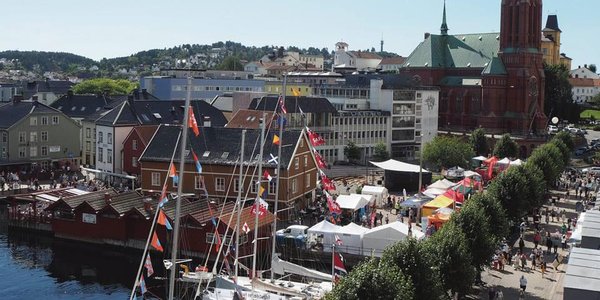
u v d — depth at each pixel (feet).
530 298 236.22
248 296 214.69
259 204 239.91
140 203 322.75
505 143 573.74
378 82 632.79
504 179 328.49
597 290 153.38
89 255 310.65
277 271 245.45
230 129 373.61
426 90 654.53
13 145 490.49
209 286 241.96
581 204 381.40
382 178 490.49
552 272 270.46
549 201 416.67
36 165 497.46
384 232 280.72
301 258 289.53
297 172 358.64
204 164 358.84
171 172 176.14
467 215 244.22
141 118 470.39
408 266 189.98
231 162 353.51
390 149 632.38
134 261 301.63
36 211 351.46
